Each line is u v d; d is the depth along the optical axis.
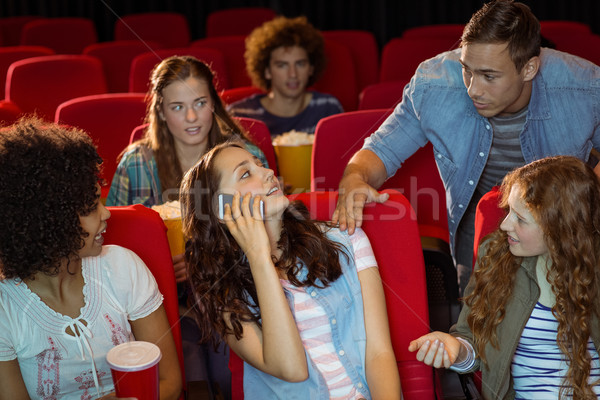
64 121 2.61
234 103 3.29
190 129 2.27
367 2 5.31
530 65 1.69
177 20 4.79
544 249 1.50
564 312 1.49
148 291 1.53
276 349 1.47
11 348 1.42
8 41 5.21
